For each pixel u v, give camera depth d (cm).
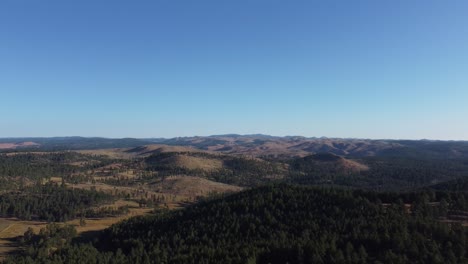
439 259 10600
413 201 15950
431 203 16375
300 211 16138
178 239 16225
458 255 11175
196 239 15812
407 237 12044
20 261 15525
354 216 14838
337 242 12938
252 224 15688
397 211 14650
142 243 16962
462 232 12112
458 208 15312
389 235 12575
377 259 11350
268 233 14988
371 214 14700
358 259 11281
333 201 16375
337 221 14575
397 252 11575
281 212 16412
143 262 14400
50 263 14812
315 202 16688
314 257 11738
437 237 12331
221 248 14238
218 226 16588
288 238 14200
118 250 16262
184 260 13738
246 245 14075
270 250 13225
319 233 14000
